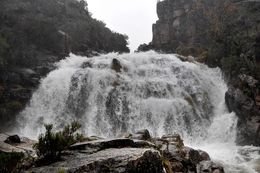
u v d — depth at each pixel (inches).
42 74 961.5
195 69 1001.5
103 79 885.2
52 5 1376.7
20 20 1136.8
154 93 862.5
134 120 789.9
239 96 712.4
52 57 1094.4
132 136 374.9
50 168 196.5
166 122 757.9
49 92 898.1
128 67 986.1
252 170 426.9
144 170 203.0
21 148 284.7
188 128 761.0
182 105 792.9
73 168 191.2
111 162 199.5
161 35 1541.6
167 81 899.4
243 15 1149.1
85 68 959.6
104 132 796.6
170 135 420.5
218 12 1306.6
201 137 737.6
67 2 1659.7
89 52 1333.7
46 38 1160.8
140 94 861.2
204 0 1454.2
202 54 1186.0
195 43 1328.7
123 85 884.6
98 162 197.6
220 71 995.9
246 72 773.9
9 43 978.1
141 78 948.0
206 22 1348.4
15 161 195.9
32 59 1015.6
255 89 690.8
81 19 1556.3
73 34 1306.6
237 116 724.0
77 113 851.4
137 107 805.9
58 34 1198.3
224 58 981.8
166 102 785.6
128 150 224.1
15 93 830.5
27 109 839.1
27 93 855.7
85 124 815.7
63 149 227.0
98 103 842.8
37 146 220.2
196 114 794.2
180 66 999.6
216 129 741.9
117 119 806.5
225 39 1069.8
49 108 874.1
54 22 1218.6
